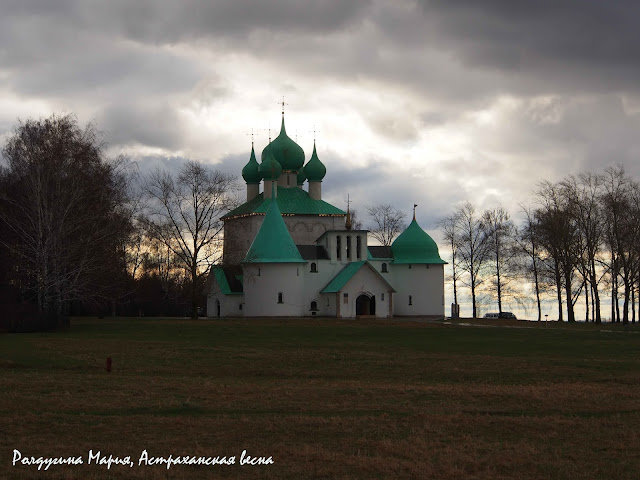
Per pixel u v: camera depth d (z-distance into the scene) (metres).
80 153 77.00
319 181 123.19
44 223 73.38
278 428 30.92
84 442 28.80
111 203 81.06
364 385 42.53
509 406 36.28
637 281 97.38
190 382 42.75
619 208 94.69
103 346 58.59
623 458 27.41
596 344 63.31
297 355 54.53
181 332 72.56
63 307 86.25
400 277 113.00
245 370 48.25
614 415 34.19
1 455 27.19
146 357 52.84
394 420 32.69
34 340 62.47
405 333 73.69
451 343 63.78
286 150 122.62
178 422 31.84
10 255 78.81
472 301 121.12
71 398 36.81
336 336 69.81
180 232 96.56
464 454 27.62
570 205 96.88
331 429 30.91
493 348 60.06
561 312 101.12
